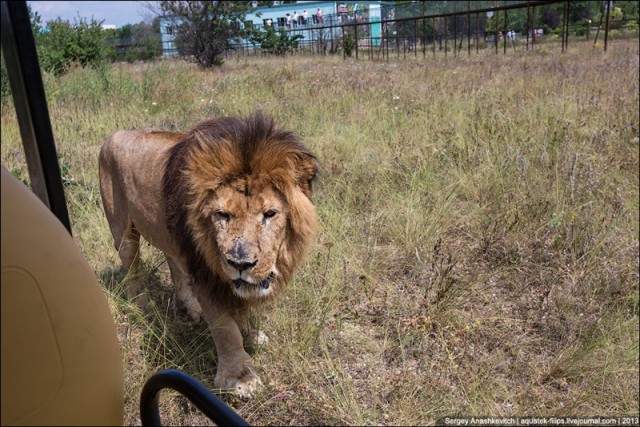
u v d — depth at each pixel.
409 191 5.63
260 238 2.87
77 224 4.98
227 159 2.84
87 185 6.08
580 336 3.78
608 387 3.41
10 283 1.22
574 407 3.19
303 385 3.29
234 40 23.75
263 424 3.13
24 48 1.47
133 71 15.67
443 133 7.16
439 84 11.47
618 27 34.31
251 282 2.88
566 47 22.67
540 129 7.29
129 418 3.05
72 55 17.36
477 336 3.77
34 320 1.26
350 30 28.53
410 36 30.27
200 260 3.19
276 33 27.30
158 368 3.37
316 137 7.41
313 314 3.80
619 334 3.73
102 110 9.56
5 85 8.20
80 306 1.37
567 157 6.12
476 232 5.08
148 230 3.76
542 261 4.65
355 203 5.61
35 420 1.28
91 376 1.39
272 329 3.79
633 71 11.98
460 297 4.19
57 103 10.27
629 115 8.03
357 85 11.25
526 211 5.26
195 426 3.05
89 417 1.40
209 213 2.92
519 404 3.22
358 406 3.14
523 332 3.91
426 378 3.37
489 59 18.50
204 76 14.13
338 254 4.45
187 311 4.08
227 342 3.30
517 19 36.25
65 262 1.35
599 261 4.51
